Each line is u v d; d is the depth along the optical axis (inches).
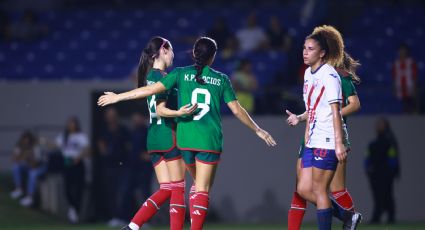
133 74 2640.3
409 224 2258.9
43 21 3531.0
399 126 2512.3
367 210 2468.0
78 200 2383.1
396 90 2650.1
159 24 3506.4
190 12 3590.1
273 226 2213.3
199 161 1211.2
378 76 3061.0
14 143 2696.9
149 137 1278.3
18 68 3179.1
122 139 2396.7
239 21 3496.6
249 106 2583.7
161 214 2356.1
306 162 1194.6
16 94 2699.3
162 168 1282.0
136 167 2273.6
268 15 3511.3
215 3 3708.2
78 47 3324.3
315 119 1178.0
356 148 2482.8
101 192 2461.9
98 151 2472.9
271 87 2687.0
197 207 1202.6
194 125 1210.6
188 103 1214.9
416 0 3548.2
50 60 3223.4
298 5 3612.2
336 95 1151.0
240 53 3078.2
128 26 3489.2
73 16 3560.5
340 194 1247.5
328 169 1173.7
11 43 3329.2
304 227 2140.7
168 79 1218.6
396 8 3506.4
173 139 1252.5
